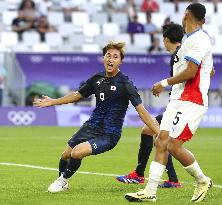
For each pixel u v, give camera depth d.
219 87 78.56
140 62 76.25
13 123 77.81
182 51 26.94
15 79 75.06
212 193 29.61
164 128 26.92
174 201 27.28
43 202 26.58
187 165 27.09
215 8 101.94
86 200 27.22
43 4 92.38
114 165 41.03
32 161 42.88
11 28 88.50
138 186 31.84
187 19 26.88
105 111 29.73
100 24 93.44
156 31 92.31
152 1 97.88
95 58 75.88
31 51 81.81
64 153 30.44
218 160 44.66
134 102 29.27
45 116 79.00
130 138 62.81
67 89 75.38
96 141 29.23
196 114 26.59
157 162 26.88
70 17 93.75
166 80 26.33
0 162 42.12
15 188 30.47
